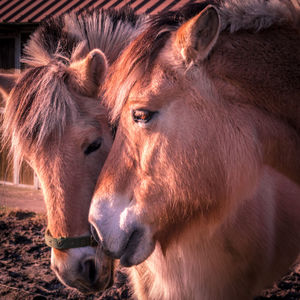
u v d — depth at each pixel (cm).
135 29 285
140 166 190
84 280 228
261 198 236
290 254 263
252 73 187
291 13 191
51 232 223
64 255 223
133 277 281
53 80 221
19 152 219
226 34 189
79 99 229
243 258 236
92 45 286
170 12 204
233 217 222
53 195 215
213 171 188
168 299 248
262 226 237
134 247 192
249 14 186
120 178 193
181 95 182
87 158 224
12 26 920
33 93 218
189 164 184
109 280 244
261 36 189
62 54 278
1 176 1046
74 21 294
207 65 184
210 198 193
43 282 397
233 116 188
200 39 174
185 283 242
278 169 214
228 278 238
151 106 181
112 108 205
